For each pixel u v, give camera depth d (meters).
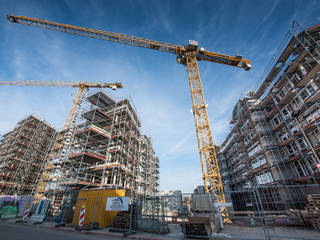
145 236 10.19
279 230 11.98
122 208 11.72
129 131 28.78
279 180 22.25
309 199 12.05
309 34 18.27
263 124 28.48
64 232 11.84
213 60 38.72
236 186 40.97
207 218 10.75
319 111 18.86
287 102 24.02
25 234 10.35
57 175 29.06
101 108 31.05
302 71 21.03
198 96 31.84
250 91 33.38
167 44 37.28
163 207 12.30
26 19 35.50
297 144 21.70
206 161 26.08
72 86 46.66
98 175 26.91
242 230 12.48
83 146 28.58
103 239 9.55
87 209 15.08
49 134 51.31
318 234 10.25
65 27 36.50
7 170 39.75
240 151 37.31
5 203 31.41
